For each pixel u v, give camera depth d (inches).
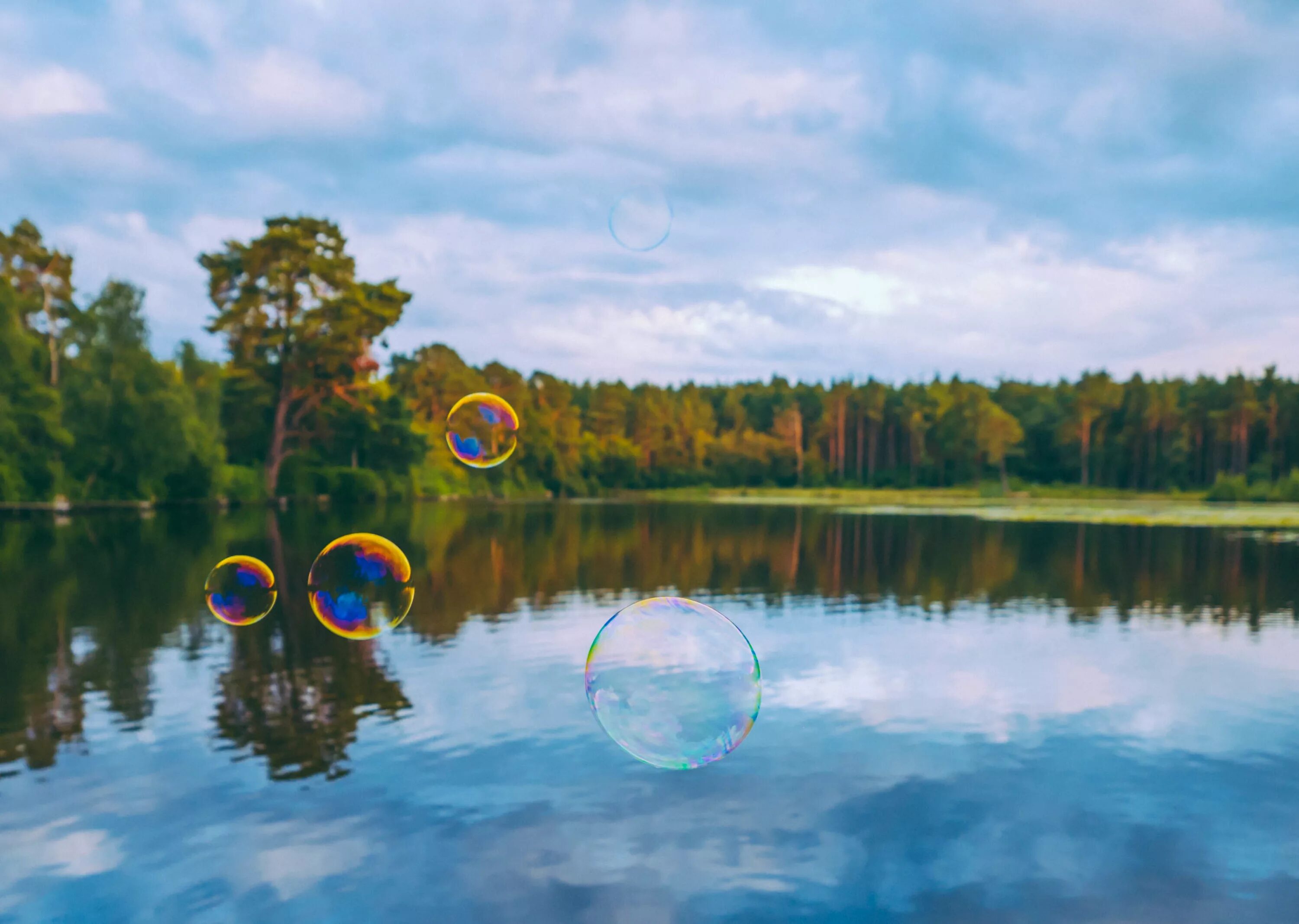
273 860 211.3
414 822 231.0
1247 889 200.7
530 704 330.6
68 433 1473.9
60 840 220.8
